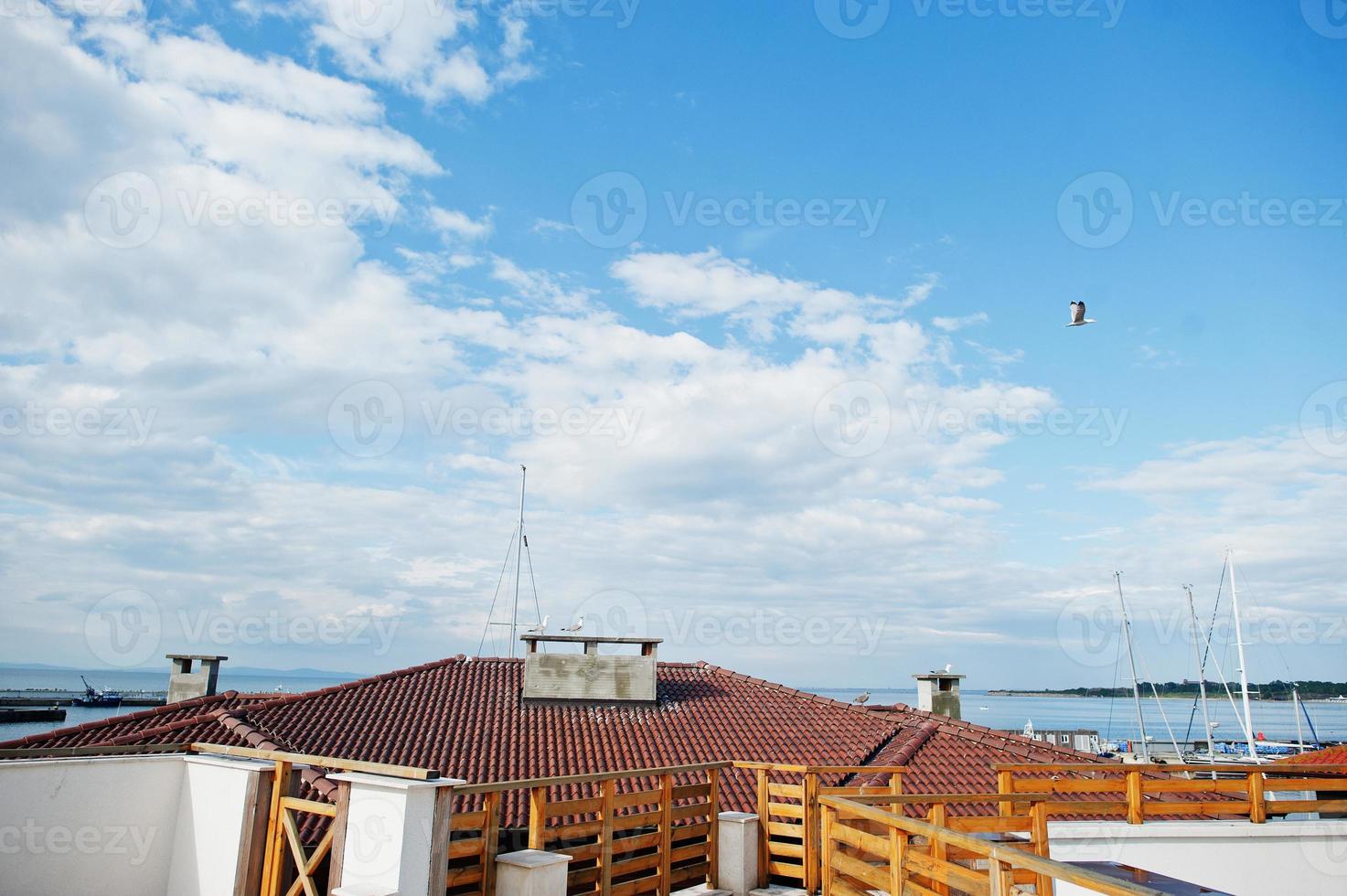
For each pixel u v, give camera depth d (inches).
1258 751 2181.3
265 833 253.4
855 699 749.9
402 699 633.6
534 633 688.4
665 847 306.0
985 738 621.9
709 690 734.5
